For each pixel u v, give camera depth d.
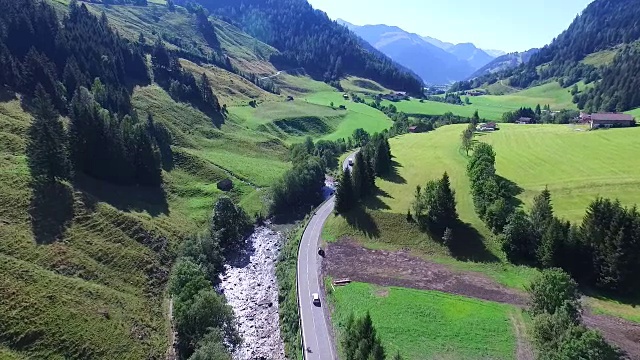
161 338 70.31
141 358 64.44
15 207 81.75
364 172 119.88
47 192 89.44
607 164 126.38
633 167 121.94
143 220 98.69
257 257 105.62
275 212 130.62
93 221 89.06
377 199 117.44
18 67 131.88
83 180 103.75
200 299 70.75
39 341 58.78
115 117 120.56
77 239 82.69
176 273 82.12
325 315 75.88
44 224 81.81
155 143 130.38
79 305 67.44
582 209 102.12
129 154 116.75
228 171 145.62
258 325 78.75
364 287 84.19
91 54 168.38
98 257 81.44
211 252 97.12
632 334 68.44
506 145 155.12
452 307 77.25
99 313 68.12
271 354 71.12
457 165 140.12
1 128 105.56
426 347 66.25
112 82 167.00
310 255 97.81
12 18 152.50
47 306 63.88
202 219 114.75
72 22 189.12
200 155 150.62
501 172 129.12
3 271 65.88
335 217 114.62
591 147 142.88
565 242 85.56
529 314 74.62
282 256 102.31
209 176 138.62
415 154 156.62
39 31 158.75
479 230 100.62
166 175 128.88
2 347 56.00
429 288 84.12
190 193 125.81
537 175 124.44
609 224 83.56
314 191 142.38
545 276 70.50
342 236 105.94
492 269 90.50
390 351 65.06
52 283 68.75
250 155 169.38
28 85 128.62
